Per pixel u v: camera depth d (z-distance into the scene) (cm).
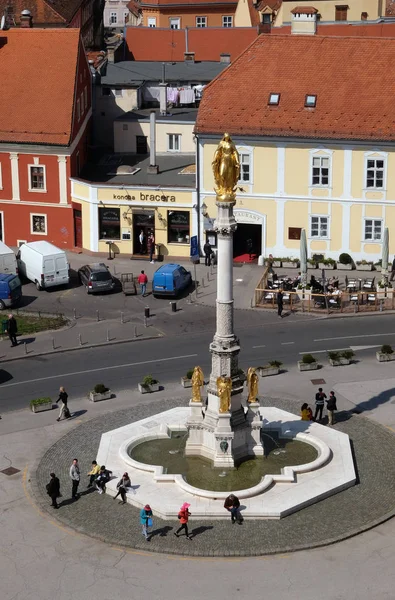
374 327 7075
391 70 8062
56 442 5491
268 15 11306
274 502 4741
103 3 15512
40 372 6450
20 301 7712
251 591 4172
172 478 4944
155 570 4325
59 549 4500
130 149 9412
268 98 8125
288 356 6600
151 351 6744
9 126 8675
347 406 5862
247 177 8175
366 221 8069
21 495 4966
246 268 8175
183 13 13650
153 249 8444
